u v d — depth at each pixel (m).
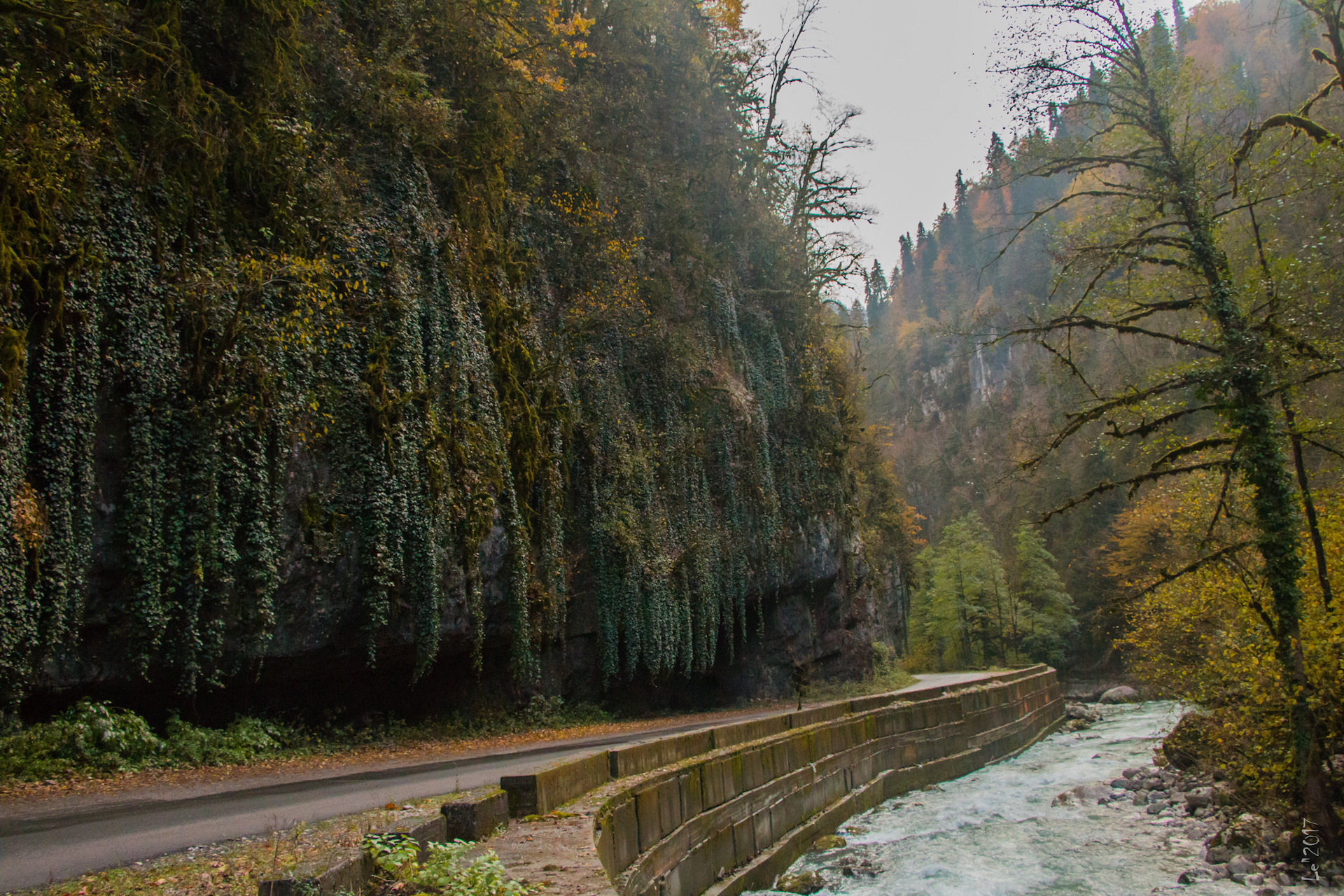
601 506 26.98
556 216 27.83
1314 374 16.52
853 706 26.03
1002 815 23.67
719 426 33.72
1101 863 18.22
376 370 18.16
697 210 37.59
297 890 5.61
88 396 13.05
